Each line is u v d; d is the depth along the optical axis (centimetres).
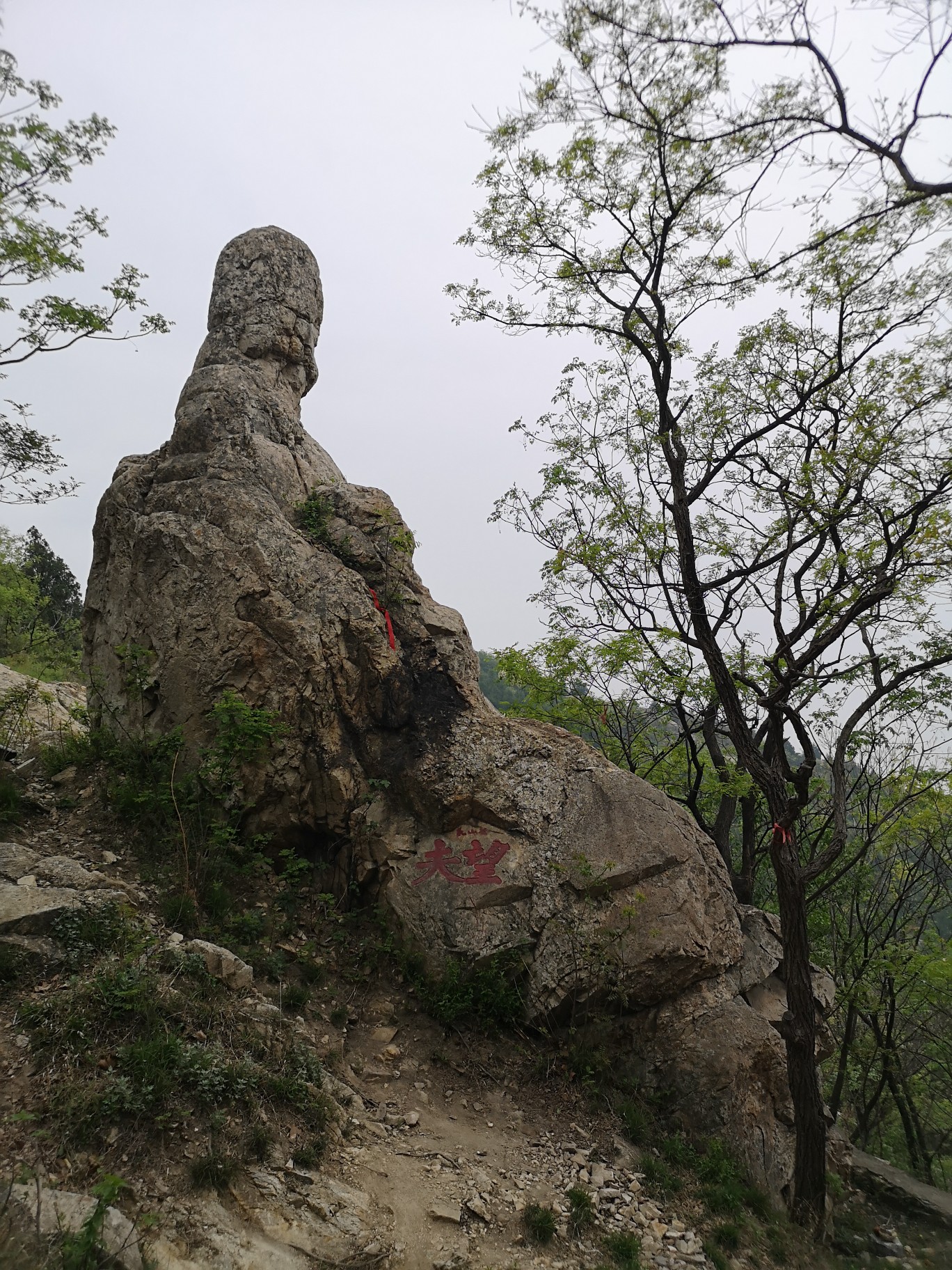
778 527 966
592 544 1196
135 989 591
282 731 873
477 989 835
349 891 912
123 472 1070
